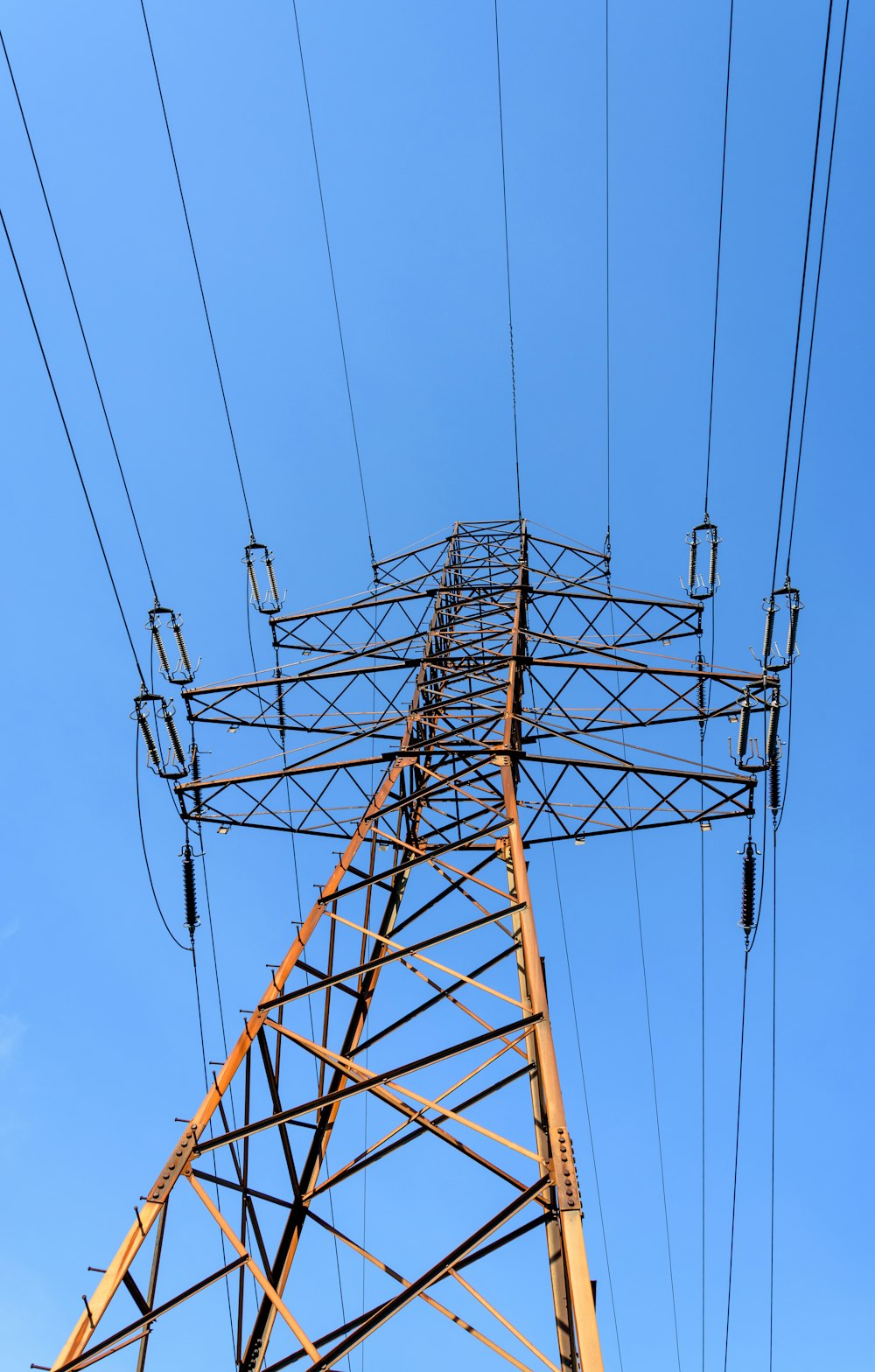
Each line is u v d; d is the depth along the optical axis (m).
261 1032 11.04
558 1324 9.80
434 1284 8.38
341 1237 10.70
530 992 10.29
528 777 17.53
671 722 19.97
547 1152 10.41
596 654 20.28
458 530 26.81
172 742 19.64
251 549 22.22
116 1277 8.38
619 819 17.89
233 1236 8.97
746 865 20.70
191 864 19.75
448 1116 9.98
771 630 19.28
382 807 15.17
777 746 19.06
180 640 20.81
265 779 18.19
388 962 11.41
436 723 18.34
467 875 14.14
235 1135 9.61
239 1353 9.90
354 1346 8.17
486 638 21.31
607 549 27.05
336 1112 12.26
